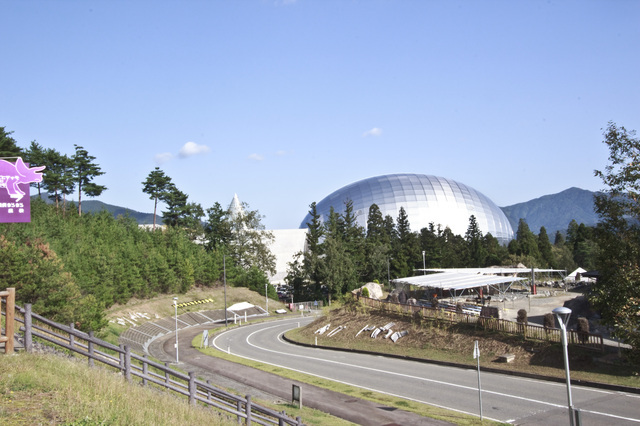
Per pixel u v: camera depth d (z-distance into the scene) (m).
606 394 24.67
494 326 36.12
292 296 92.88
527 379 28.88
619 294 23.03
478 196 158.88
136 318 59.81
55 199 81.62
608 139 23.62
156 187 102.94
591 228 25.58
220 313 77.69
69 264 50.59
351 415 23.61
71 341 15.05
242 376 33.41
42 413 10.79
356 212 143.62
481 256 103.88
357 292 61.41
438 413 23.42
